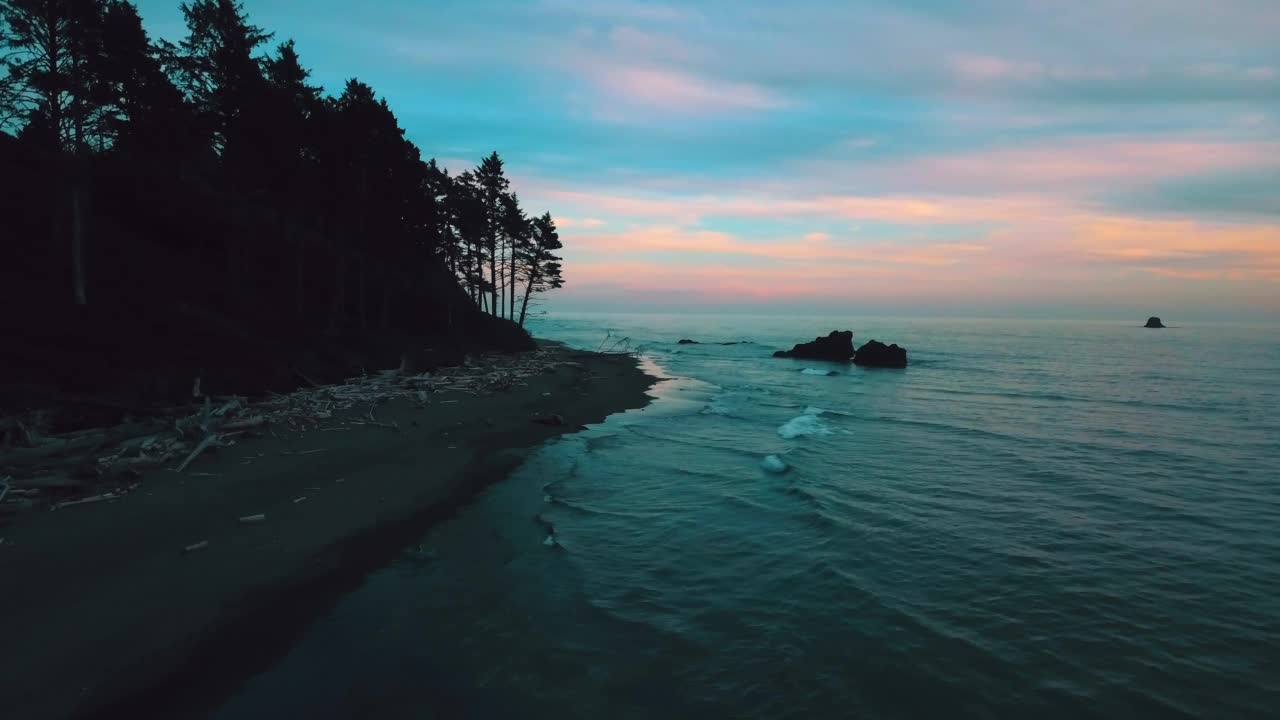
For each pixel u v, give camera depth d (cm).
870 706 597
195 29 2781
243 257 2906
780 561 978
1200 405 2975
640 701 598
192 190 3184
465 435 1762
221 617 706
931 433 2170
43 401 1248
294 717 550
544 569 916
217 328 2084
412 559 921
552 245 5309
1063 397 3256
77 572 760
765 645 712
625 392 3106
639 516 1192
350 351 2666
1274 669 677
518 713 568
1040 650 713
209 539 893
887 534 1115
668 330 13500
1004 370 4912
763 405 2880
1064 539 1102
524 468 1512
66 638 629
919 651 704
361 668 631
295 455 1353
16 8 1633
